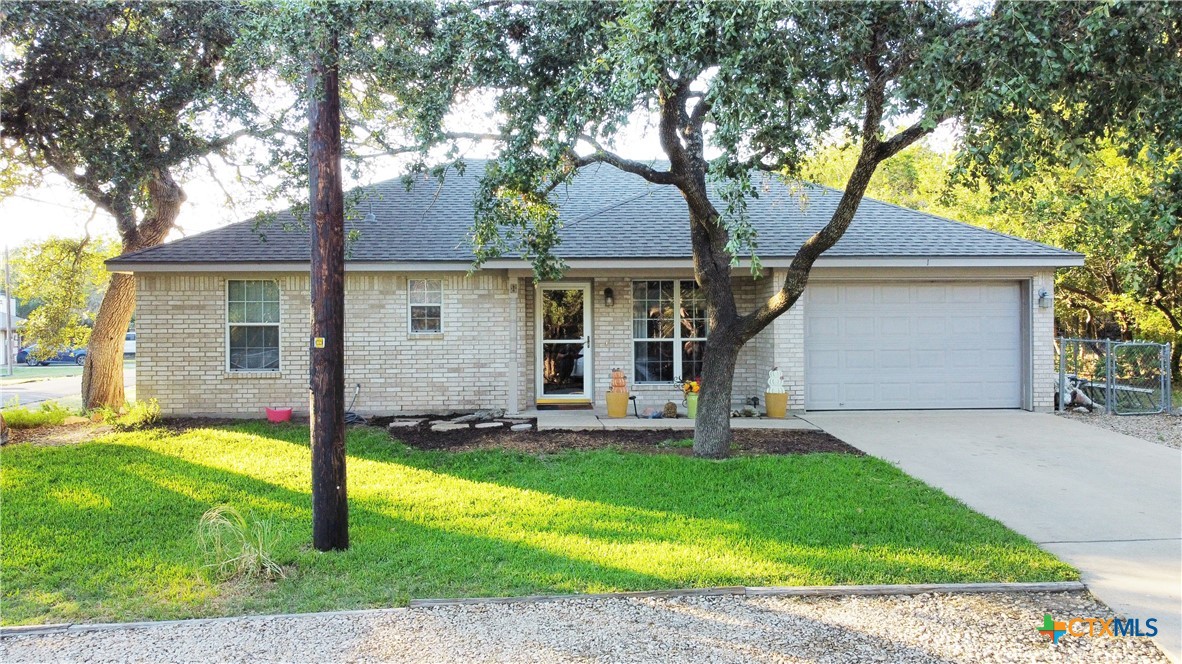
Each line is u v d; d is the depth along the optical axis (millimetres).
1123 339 19859
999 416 12141
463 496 7180
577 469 8258
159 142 10203
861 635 4203
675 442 9820
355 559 5426
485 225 9062
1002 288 12945
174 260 11938
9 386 24203
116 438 10242
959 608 4586
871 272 12523
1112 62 6199
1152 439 10164
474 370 12750
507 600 4680
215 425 11438
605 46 7664
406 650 4027
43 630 4285
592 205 14375
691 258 11969
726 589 4816
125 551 5668
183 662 3906
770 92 6168
